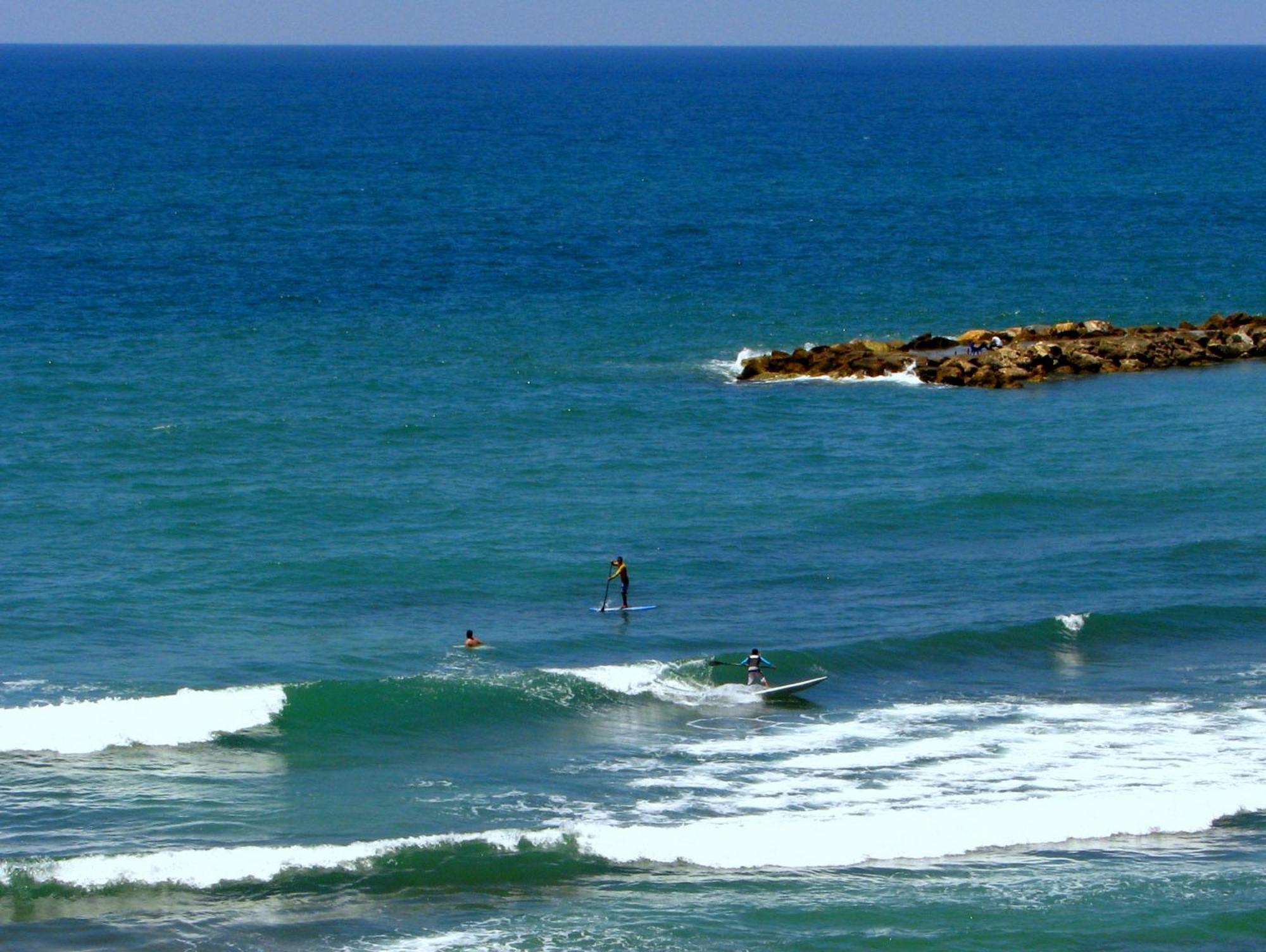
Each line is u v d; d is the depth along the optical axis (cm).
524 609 6134
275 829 4247
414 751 4806
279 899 3866
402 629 5866
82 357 10556
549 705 5153
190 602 6081
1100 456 8525
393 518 7294
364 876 3981
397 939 3716
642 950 3694
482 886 3966
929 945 3744
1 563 6456
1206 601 6244
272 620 5916
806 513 7469
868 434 9012
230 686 5219
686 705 5222
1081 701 5284
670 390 10075
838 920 3844
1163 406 9700
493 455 8475
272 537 6950
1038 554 6894
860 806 4444
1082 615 5984
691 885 4003
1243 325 11662
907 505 7594
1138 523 7350
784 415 9450
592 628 5916
